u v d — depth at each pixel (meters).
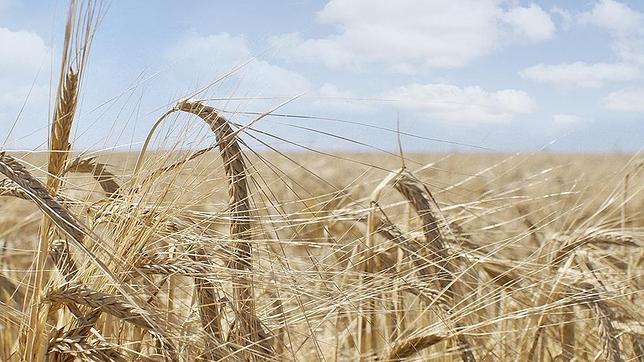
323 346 0.99
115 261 0.69
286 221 0.82
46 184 0.72
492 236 1.10
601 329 0.92
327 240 0.97
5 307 0.76
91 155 0.81
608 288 0.99
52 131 0.72
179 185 0.79
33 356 0.71
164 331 0.68
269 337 0.78
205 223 0.81
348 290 0.89
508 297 0.98
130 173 0.81
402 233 0.98
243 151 0.80
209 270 0.76
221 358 0.73
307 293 0.82
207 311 0.78
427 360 0.99
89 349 0.70
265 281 0.80
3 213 1.10
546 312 0.96
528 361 0.96
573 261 1.04
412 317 1.04
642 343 0.94
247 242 0.78
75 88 0.72
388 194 1.14
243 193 0.79
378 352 1.00
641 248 1.07
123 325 0.81
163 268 0.74
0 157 0.66
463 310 0.91
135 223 0.74
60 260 0.76
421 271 0.94
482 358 0.97
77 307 0.72
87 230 0.66
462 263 0.97
